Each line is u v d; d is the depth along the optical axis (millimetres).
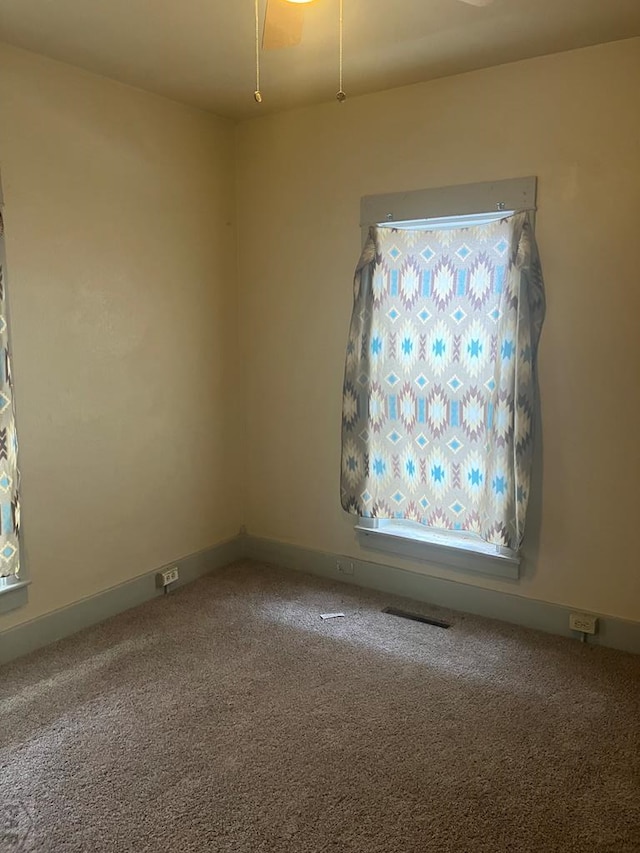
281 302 3779
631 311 2766
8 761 2211
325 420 3709
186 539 3750
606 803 2018
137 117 3230
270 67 2934
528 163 2918
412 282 3232
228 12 2398
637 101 2658
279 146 3645
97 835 1895
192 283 3639
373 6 2342
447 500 3275
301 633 3127
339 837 1883
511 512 3020
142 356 3383
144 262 3346
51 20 2461
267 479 4008
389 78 3082
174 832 1903
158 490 3547
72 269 3002
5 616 2865
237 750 2270
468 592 3334
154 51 2756
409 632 3135
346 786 2092
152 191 3352
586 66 2738
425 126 3156
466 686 2664
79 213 3008
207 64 2900
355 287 3352
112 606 3311
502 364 2980
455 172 3105
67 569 3107
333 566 3779
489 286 3043
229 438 3998
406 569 3527
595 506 2947
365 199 3367
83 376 3098
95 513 3215
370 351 3367
